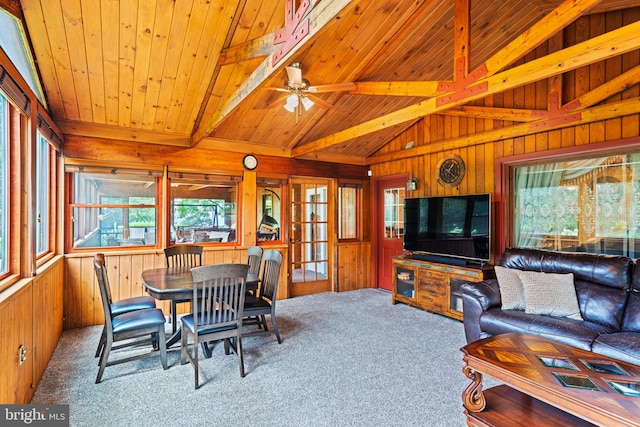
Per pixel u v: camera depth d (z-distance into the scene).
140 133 4.34
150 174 4.46
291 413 2.24
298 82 3.16
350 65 3.96
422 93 3.27
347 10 1.60
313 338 3.59
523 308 3.11
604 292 2.92
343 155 6.02
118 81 3.43
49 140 3.35
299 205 5.73
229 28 3.00
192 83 3.56
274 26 3.09
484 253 4.07
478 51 4.11
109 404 2.33
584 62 2.06
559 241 3.85
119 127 4.21
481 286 3.35
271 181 5.30
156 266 4.43
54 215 3.76
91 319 4.05
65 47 2.96
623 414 1.42
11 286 2.15
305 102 3.56
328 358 3.10
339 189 6.06
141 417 2.18
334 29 3.44
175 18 2.85
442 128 5.00
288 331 3.81
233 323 2.78
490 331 3.09
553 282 3.08
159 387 2.57
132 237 4.41
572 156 3.67
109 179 4.29
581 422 1.77
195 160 4.72
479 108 4.36
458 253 4.41
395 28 3.56
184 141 4.62
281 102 3.56
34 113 2.59
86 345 3.41
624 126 3.25
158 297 2.76
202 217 4.88
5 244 2.34
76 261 3.97
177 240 4.70
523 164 4.12
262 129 4.89
